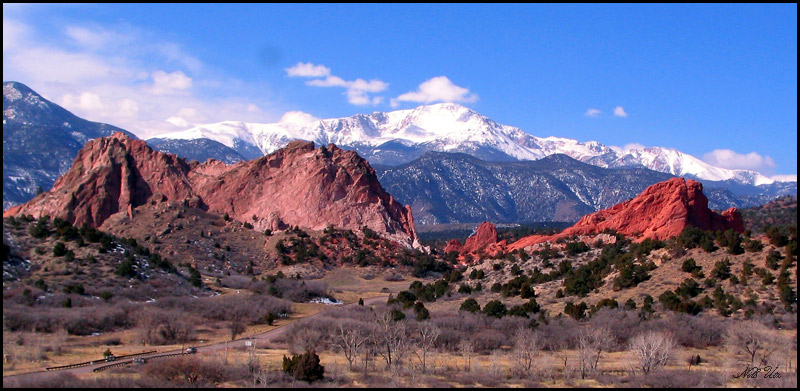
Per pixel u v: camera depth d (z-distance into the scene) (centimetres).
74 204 19475
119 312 10100
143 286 12375
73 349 8462
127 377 6788
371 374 7469
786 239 11475
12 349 7912
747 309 9719
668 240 13800
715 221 16338
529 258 15812
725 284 10888
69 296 10662
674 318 9438
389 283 17050
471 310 11388
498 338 9269
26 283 11206
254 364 7412
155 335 9362
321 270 17788
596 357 8144
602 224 17150
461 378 7331
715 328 9000
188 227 19062
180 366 6869
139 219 19175
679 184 16375
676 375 7244
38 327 9162
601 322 9544
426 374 7538
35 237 13625
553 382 7306
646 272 12162
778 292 10088
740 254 11738
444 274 17362
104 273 12469
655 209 16450
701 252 12331
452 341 9269
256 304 11900
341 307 12356
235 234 19512
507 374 7569
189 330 9775
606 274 12912
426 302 13450
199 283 13838
